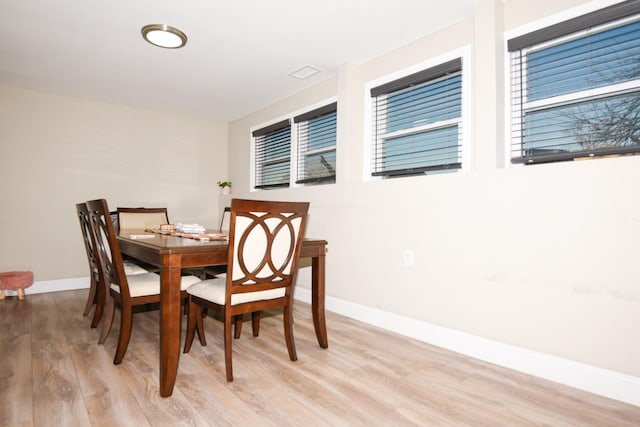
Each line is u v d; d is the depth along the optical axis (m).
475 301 2.19
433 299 2.41
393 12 2.37
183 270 3.59
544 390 1.76
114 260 1.98
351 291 3.02
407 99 2.90
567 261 1.83
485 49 2.20
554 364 1.85
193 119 4.91
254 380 1.83
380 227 2.79
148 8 2.33
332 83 3.48
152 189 4.56
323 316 2.28
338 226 3.15
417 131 2.80
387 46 2.86
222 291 1.92
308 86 3.74
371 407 1.58
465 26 2.45
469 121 2.41
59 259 3.96
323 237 3.30
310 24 2.53
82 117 4.10
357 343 2.38
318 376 1.88
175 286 1.71
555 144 2.10
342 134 3.14
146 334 2.53
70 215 4.03
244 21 2.49
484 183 2.16
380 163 3.11
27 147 3.79
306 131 3.94
